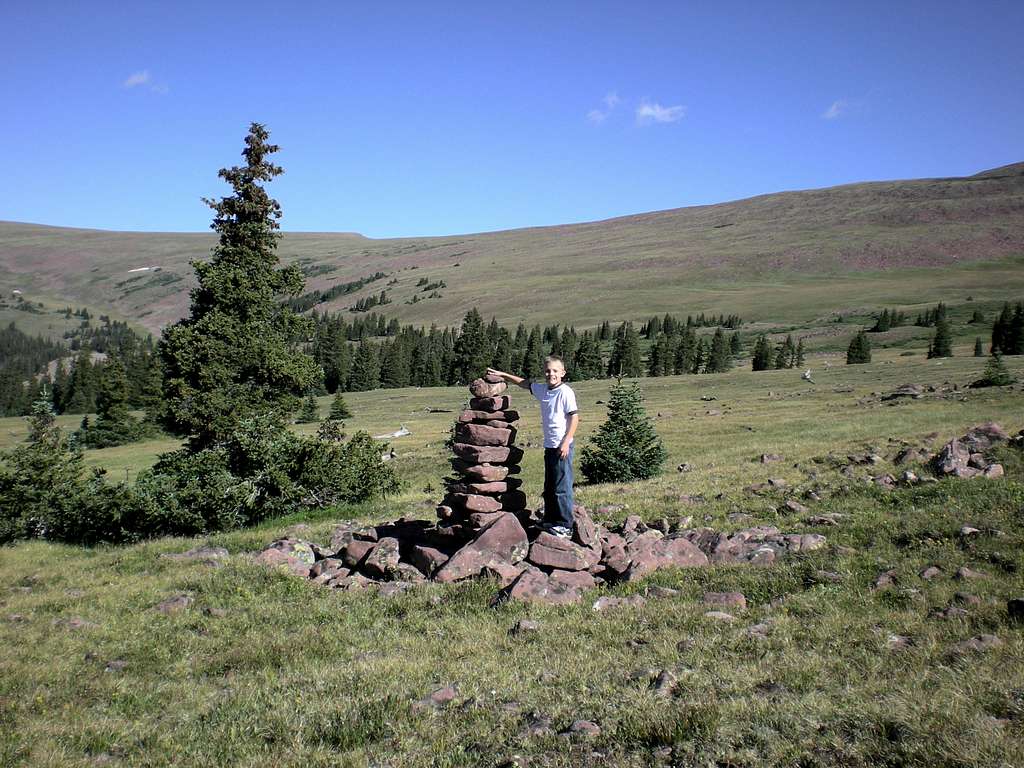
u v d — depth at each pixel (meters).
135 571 12.85
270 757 5.53
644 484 21.42
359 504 22.03
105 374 86.44
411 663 7.37
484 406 11.64
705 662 6.77
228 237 32.75
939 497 12.70
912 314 174.88
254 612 9.60
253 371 31.30
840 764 4.70
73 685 7.30
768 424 40.78
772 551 10.40
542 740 5.38
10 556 16.59
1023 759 4.48
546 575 9.90
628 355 129.75
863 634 7.17
